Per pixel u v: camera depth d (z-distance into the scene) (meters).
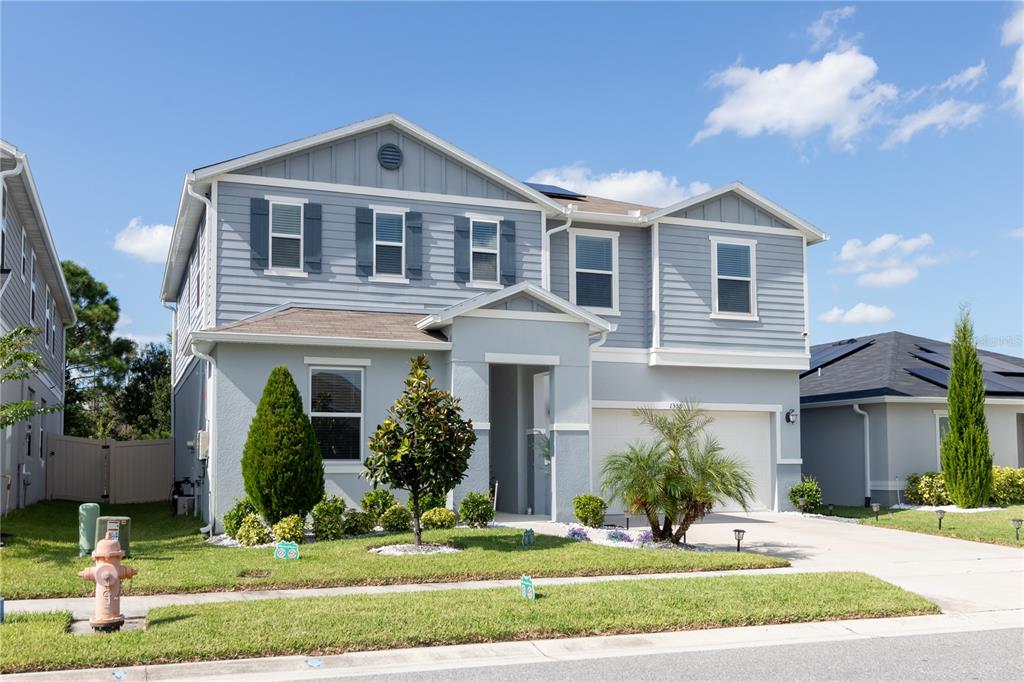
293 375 15.93
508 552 12.68
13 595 9.93
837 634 8.99
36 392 22.67
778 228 21.58
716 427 20.89
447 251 18.81
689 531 17.02
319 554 12.48
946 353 26.83
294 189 17.81
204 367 18.58
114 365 39.72
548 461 18.14
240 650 7.64
